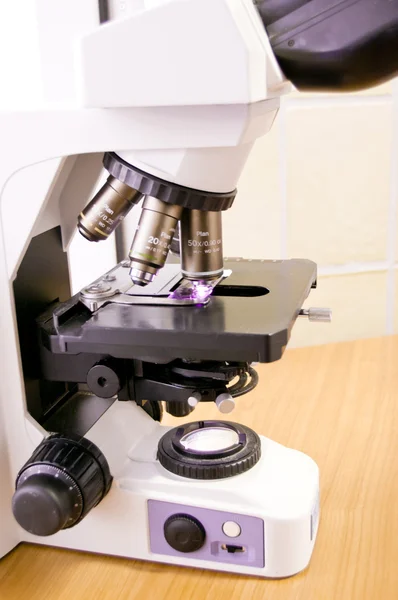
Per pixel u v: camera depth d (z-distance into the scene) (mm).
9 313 524
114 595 517
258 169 850
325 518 579
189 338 478
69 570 541
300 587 515
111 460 548
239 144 469
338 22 452
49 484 502
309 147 859
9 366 535
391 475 631
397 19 443
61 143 493
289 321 490
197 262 515
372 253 918
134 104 457
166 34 441
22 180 505
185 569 538
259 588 516
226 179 494
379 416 727
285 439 688
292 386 794
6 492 552
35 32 643
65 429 567
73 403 608
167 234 498
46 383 588
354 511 586
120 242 799
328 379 809
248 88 440
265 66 455
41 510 499
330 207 888
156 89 452
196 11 434
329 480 626
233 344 471
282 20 464
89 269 761
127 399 537
